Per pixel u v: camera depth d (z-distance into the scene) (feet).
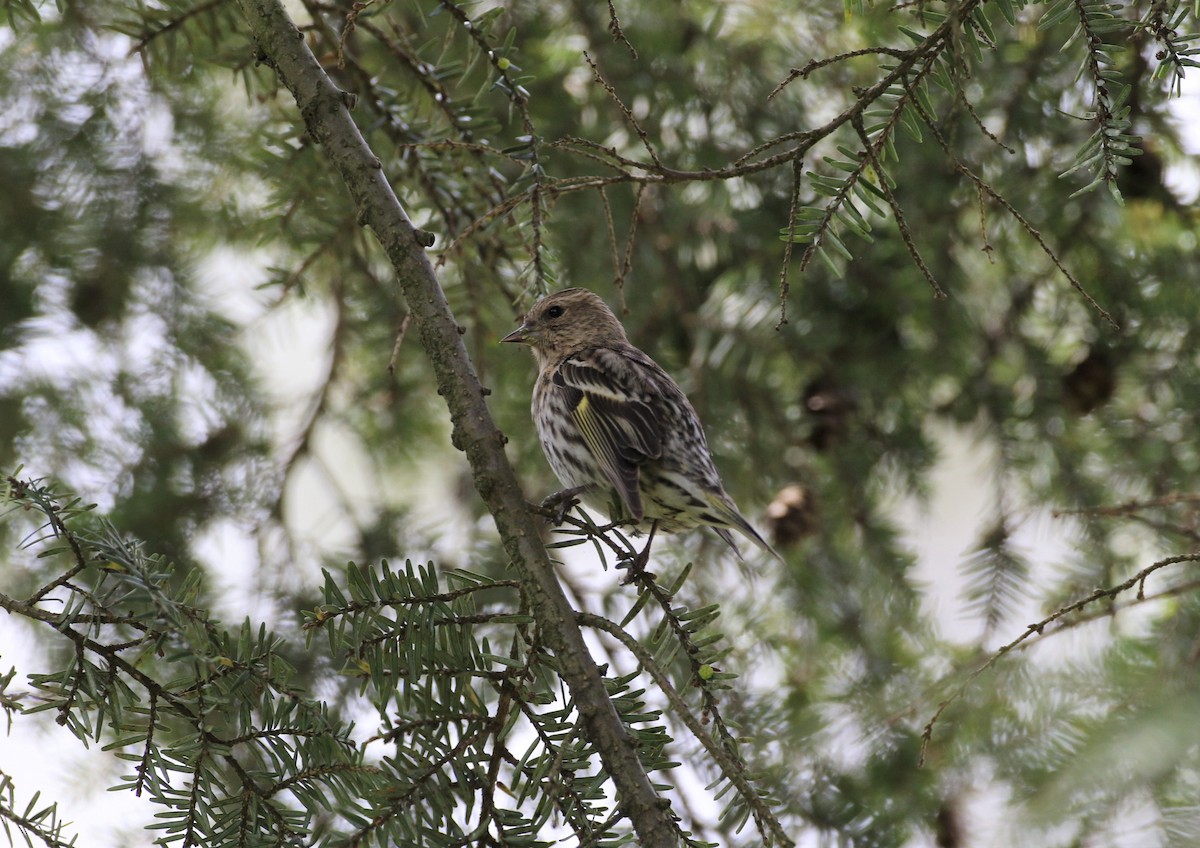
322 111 21.76
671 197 35.06
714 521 30.19
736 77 35.19
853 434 36.19
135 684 30.53
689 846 17.79
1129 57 30.01
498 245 28.19
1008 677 29.76
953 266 34.55
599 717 18.20
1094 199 33.01
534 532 19.80
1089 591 32.63
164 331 36.88
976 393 36.11
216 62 28.02
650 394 30.78
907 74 18.62
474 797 18.15
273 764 18.08
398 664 18.88
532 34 35.19
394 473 40.96
